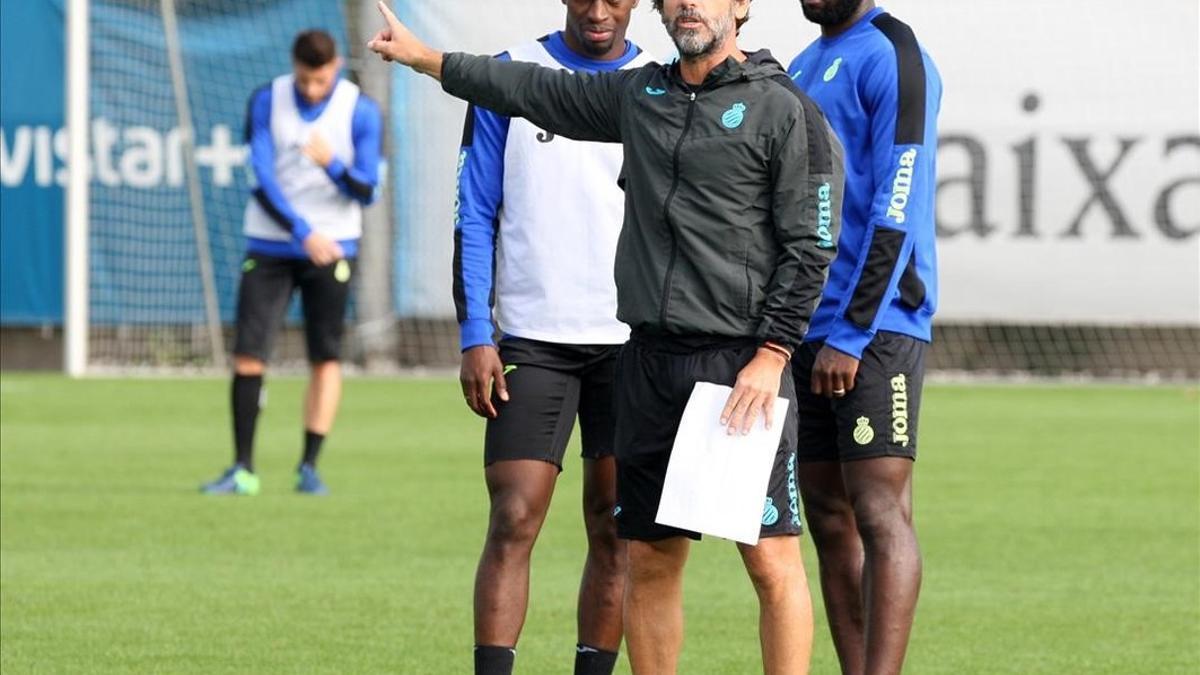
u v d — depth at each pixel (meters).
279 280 37.53
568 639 24.08
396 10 62.19
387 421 51.84
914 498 37.72
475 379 19.44
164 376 63.75
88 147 63.66
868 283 18.97
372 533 32.50
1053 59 60.91
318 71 37.47
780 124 16.69
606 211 19.84
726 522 16.81
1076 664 22.62
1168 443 47.53
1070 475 41.34
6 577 28.06
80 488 37.97
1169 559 30.55
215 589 27.14
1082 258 61.06
